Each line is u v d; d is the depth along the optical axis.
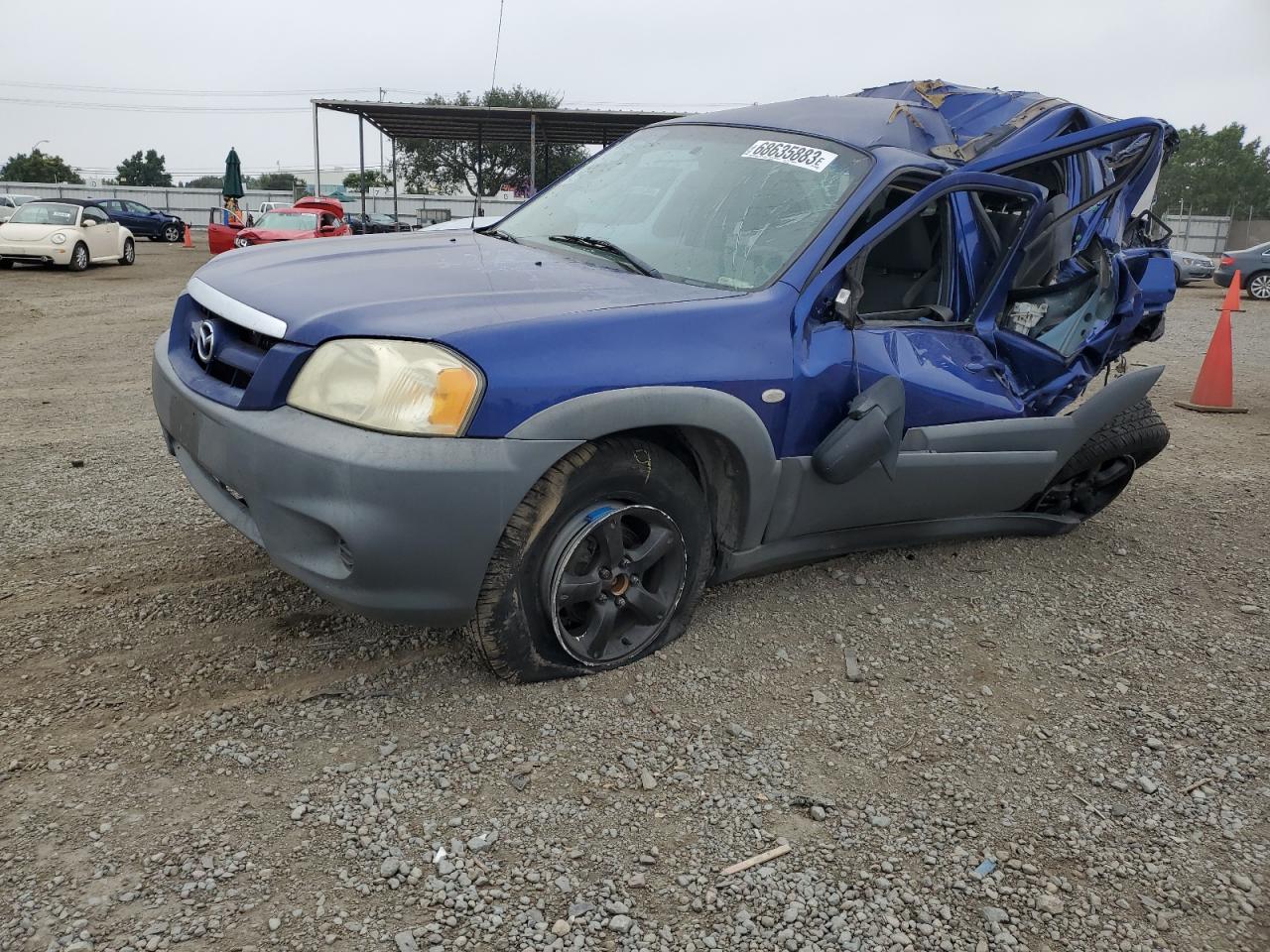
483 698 2.74
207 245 33.59
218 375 2.82
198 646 2.95
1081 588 3.94
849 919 2.06
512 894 2.04
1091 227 4.36
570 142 27.55
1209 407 7.81
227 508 2.79
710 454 3.02
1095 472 4.48
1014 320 4.07
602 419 2.56
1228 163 79.56
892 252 3.63
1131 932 2.10
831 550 3.52
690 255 3.30
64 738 2.45
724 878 2.15
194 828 2.16
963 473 3.62
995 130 4.11
